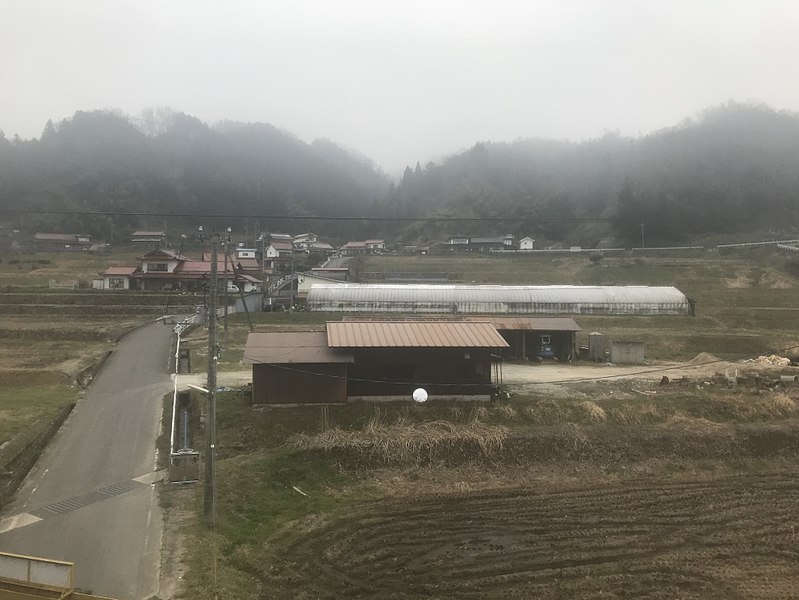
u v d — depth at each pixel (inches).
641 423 1052.5
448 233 5275.6
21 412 991.6
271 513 724.0
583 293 2321.6
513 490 832.3
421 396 1054.4
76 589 506.9
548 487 846.5
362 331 1132.5
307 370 1051.3
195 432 958.4
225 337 1665.8
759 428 1010.1
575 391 1189.1
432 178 6963.6
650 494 828.0
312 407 1044.5
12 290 2397.9
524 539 687.7
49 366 1349.7
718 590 582.2
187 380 1254.9
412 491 819.4
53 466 800.9
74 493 716.7
